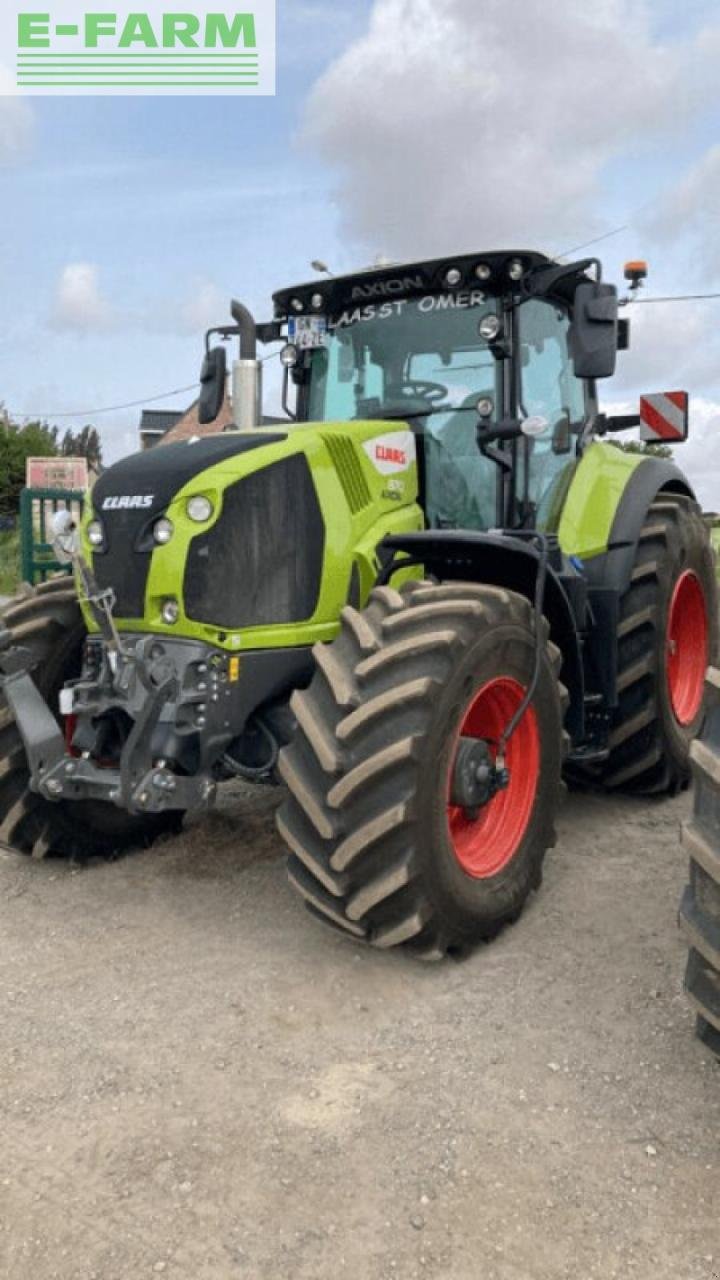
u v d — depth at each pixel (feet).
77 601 13.66
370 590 12.60
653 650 15.49
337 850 10.13
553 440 14.98
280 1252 6.90
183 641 11.59
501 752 11.43
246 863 13.83
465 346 14.14
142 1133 8.16
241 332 14.55
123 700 11.76
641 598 15.48
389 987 10.44
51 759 11.72
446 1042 9.42
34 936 11.76
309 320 15.03
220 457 11.82
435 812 10.30
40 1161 7.86
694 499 18.54
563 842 14.64
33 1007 10.12
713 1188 7.50
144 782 11.01
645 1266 6.76
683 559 16.52
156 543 11.51
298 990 10.37
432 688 10.14
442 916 10.50
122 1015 9.95
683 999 10.10
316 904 10.61
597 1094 8.62
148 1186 7.55
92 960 11.13
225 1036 9.56
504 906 11.34
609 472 16.08
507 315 13.76
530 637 11.80
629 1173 7.64
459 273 13.66
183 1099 8.61
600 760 15.11
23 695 11.93
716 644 17.97
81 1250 6.95
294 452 12.09
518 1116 8.32
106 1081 8.86
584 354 13.05
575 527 14.93
